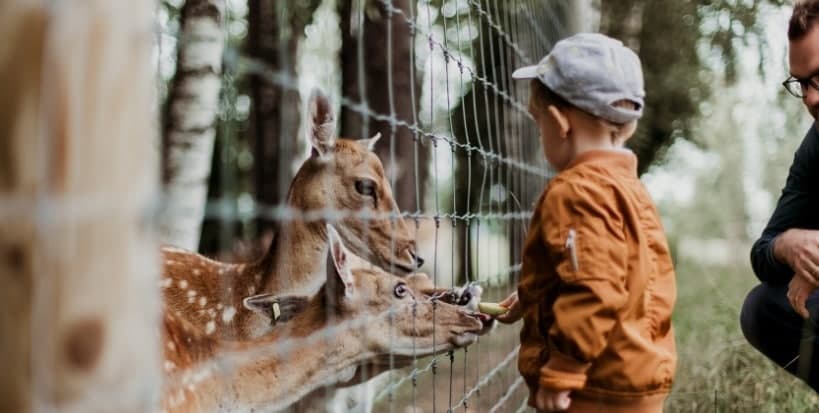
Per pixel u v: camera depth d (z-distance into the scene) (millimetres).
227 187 1653
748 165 8961
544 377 2287
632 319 2324
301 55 7480
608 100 2418
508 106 4785
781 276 3432
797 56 3119
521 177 4531
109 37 1007
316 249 3932
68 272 993
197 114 5355
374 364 3141
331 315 3012
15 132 964
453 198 2973
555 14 5605
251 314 3646
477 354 3258
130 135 1035
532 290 2430
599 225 2264
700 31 9555
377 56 7211
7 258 973
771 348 3531
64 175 982
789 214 3504
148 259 1077
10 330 980
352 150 4094
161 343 2619
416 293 3152
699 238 10305
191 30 5387
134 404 1057
